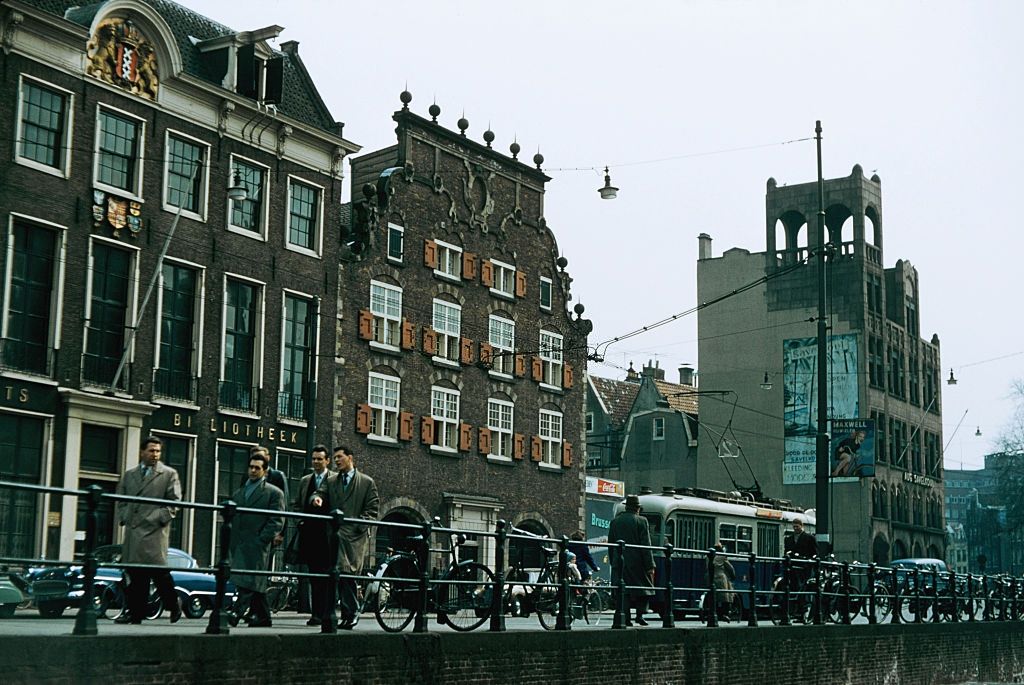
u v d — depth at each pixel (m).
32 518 10.61
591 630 17.34
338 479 15.41
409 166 42.66
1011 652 34.81
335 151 38.78
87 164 31.31
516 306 47.38
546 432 48.47
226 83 35.34
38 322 30.14
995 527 118.38
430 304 43.25
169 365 33.31
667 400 75.56
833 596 25.31
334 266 38.84
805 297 70.81
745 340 72.44
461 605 15.59
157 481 13.17
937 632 29.77
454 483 43.56
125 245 32.09
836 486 68.44
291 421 36.56
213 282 34.50
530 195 48.62
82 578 11.03
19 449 29.27
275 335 36.44
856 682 25.20
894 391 73.31
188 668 11.56
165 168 33.28
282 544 14.07
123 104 32.28
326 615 13.41
